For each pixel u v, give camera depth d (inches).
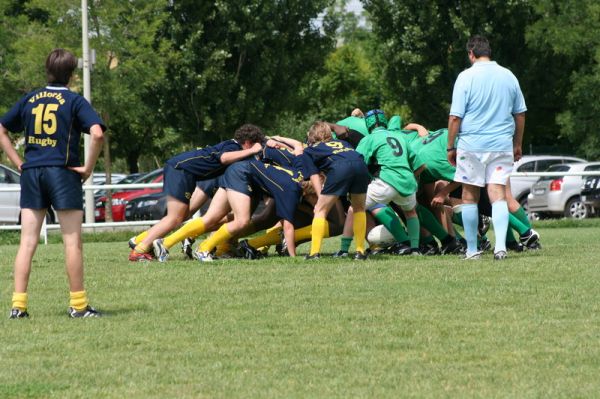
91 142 863.1
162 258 1433.3
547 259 1294.3
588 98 4286.4
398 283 1074.7
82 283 897.5
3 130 879.1
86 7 3415.4
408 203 1455.5
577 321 830.5
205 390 617.0
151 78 3742.6
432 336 775.1
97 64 3590.1
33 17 4288.9
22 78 3553.2
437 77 4702.3
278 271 1212.5
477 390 606.9
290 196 1418.6
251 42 4355.3
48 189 877.8
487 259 1306.6
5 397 605.3
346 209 1486.2
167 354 725.9
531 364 676.1
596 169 3336.6
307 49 4581.7
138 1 3656.5
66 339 786.2
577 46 4254.4
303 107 5339.6
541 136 5605.3
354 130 1574.8
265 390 615.2
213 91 4365.2
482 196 1483.8
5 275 1268.5
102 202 3595.0
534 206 3398.1
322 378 644.7
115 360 707.4
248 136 1441.9
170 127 4480.8
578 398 585.9
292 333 799.1
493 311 884.0
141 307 944.3
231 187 1416.1
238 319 867.4
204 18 4320.9
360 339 769.6
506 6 4539.9
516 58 4699.8
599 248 1519.4
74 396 605.3
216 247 1492.4
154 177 3572.8
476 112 1269.7
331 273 1178.6
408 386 619.5
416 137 1505.9
